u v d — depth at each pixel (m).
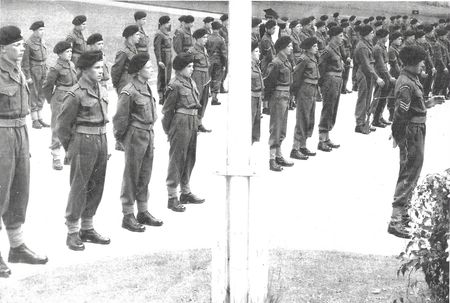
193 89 8.58
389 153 12.11
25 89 6.61
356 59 13.64
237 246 5.19
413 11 21.08
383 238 7.55
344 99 17.77
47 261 6.67
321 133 12.29
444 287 5.54
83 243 7.22
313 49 11.54
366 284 6.20
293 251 6.91
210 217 8.29
